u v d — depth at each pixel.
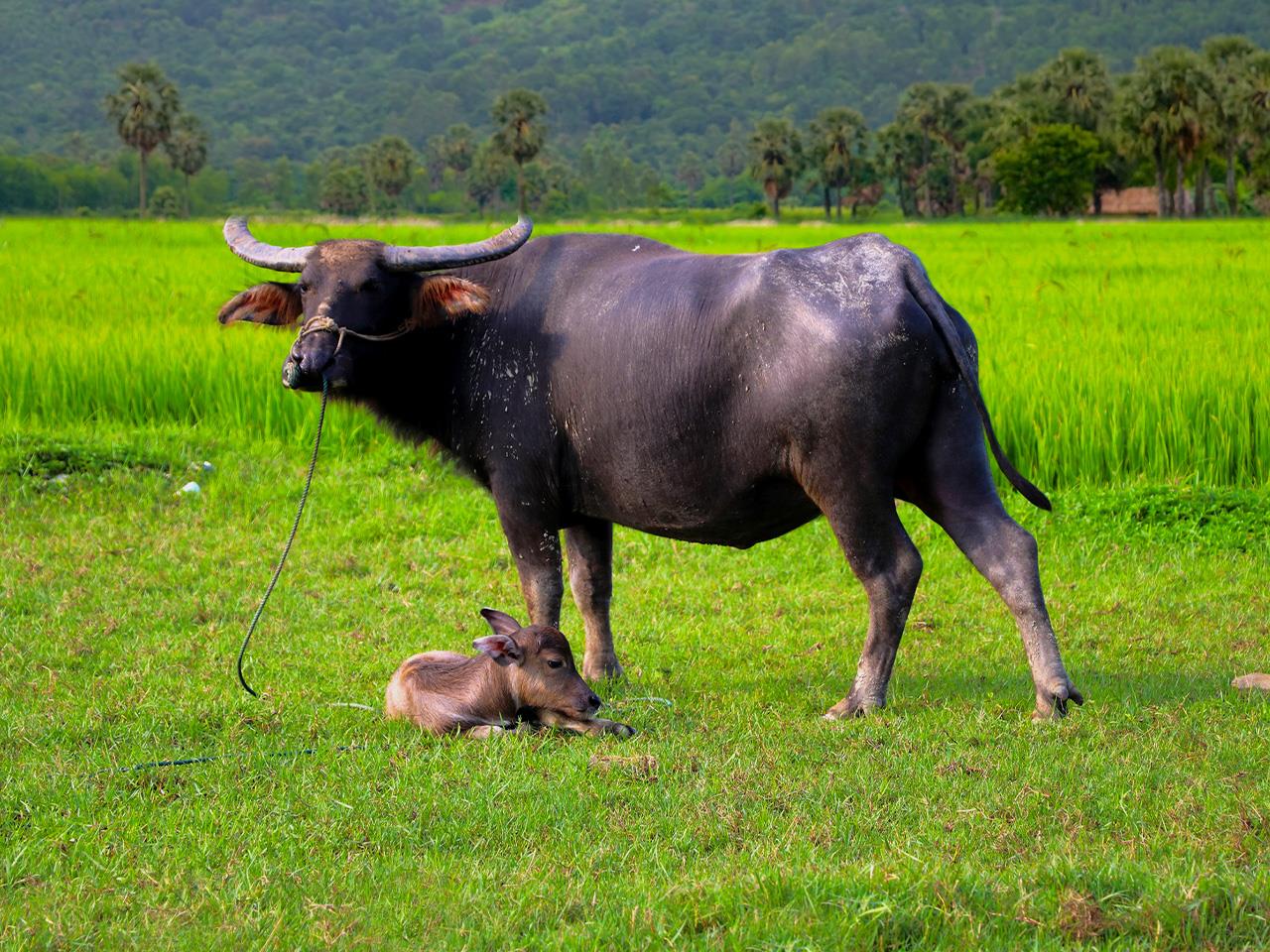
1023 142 100.00
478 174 147.25
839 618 8.89
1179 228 48.53
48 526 10.57
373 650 8.01
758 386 6.48
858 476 6.40
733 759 5.90
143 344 15.16
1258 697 6.81
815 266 6.53
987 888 4.45
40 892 4.62
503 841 5.11
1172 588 9.38
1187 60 88.69
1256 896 4.29
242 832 5.15
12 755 6.10
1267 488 11.14
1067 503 11.07
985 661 7.86
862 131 126.88
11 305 19.34
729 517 6.89
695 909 4.37
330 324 6.93
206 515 11.00
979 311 18.64
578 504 7.27
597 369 6.90
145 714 6.66
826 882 4.48
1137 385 12.67
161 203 136.38
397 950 4.21
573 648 8.34
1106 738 6.13
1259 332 15.88
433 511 11.21
